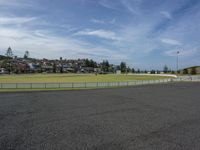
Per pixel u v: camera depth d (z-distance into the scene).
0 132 7.51
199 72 115.19
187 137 6.95
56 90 27.70
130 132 7.52
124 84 39.84
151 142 6.43
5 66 156.50
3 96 19.84
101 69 191.00
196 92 23.84
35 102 15.53
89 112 11.39
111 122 9.09
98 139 6.71
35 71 157.12
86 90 27.70
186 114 10.87
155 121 9.28
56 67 181.50
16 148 5.90
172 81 52.56
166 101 16.14
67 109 12.41
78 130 7.78
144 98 18.08
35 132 7.50
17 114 10.83
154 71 133.38
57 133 7.38
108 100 16.72
